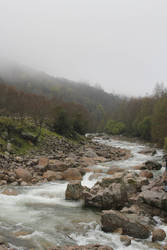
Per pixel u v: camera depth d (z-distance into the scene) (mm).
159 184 20484
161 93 108500
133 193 19531
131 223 12703
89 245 10680
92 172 29469
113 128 133625
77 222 14258
